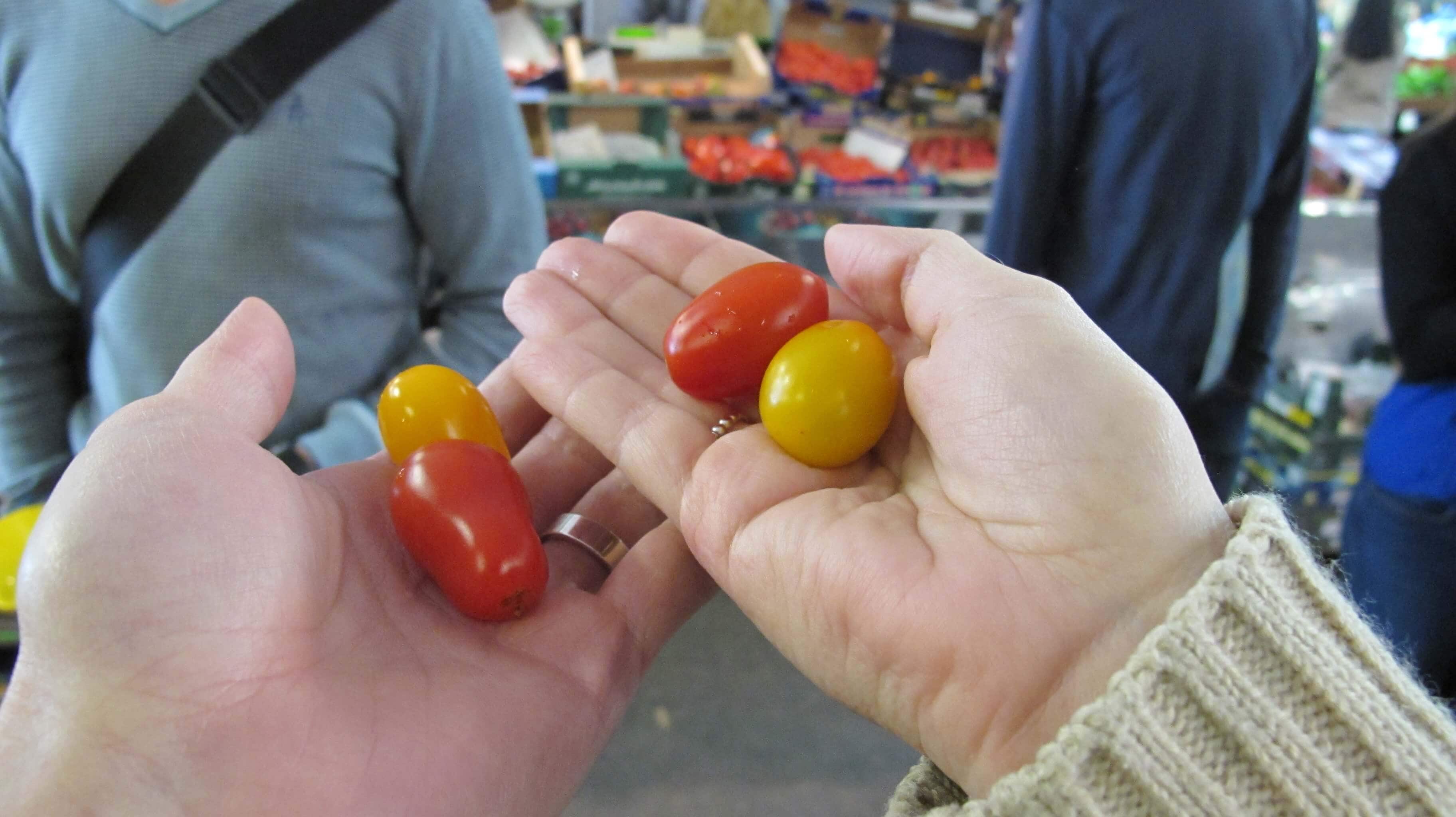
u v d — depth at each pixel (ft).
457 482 0.60
